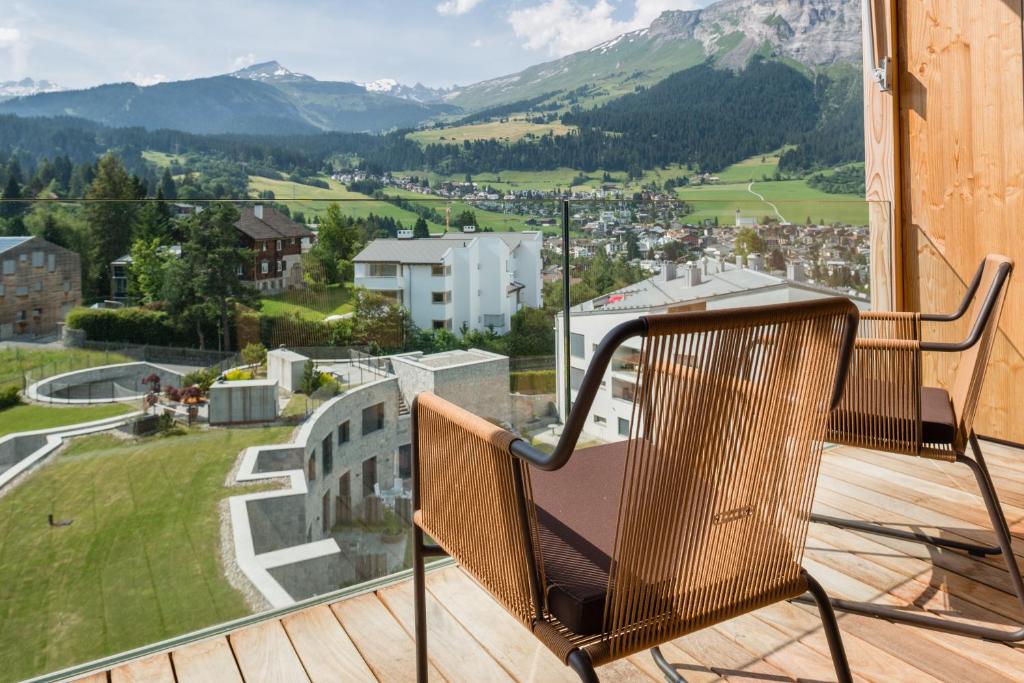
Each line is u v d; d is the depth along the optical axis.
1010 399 3.12
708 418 1.04
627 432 1.00
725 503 1.11
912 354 1.83
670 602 1.09
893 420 1.87
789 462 1.17
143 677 1.59
